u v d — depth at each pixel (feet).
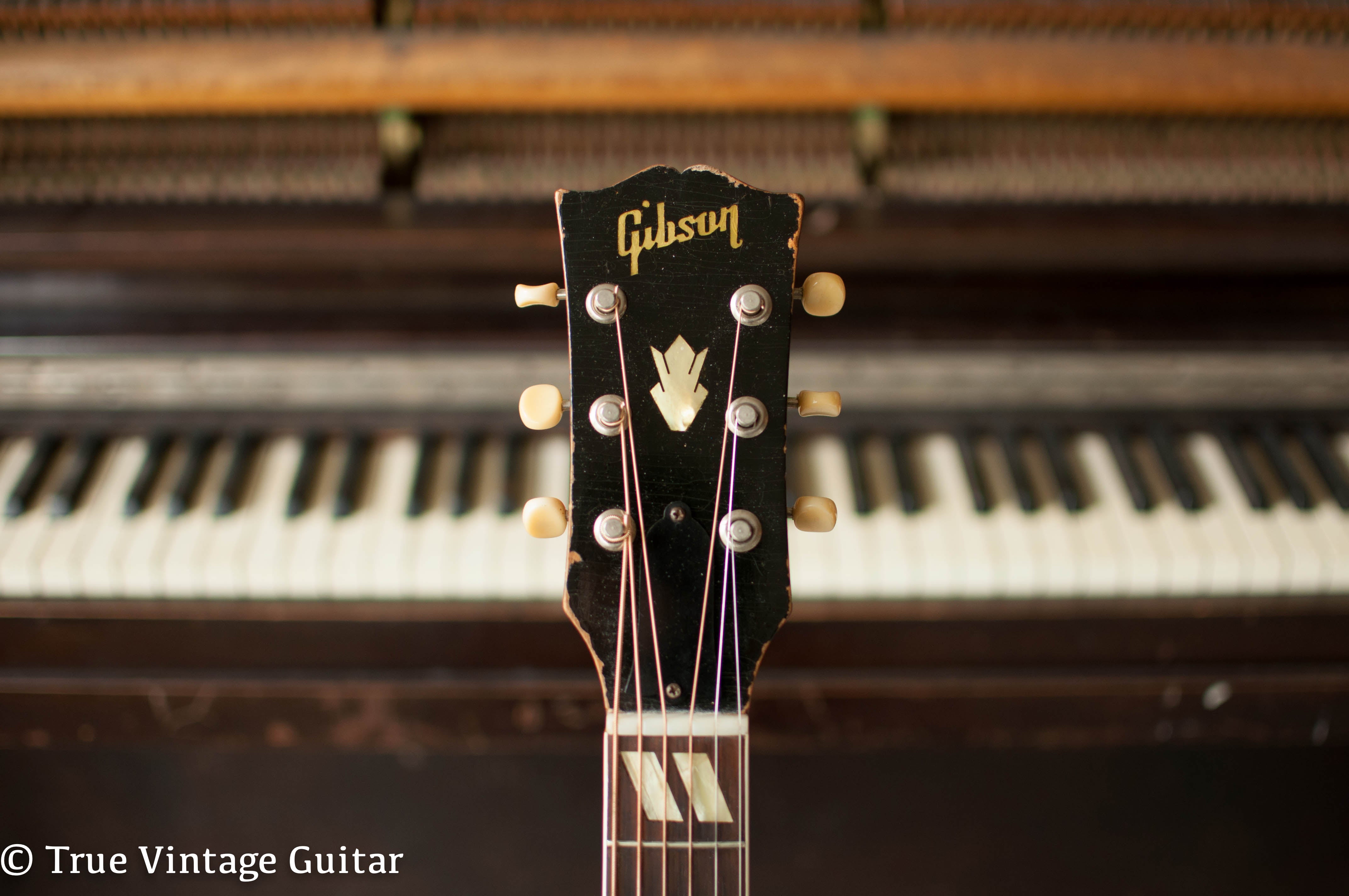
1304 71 2.84
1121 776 3.63
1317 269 2.98
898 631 2.89
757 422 2.19
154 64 2.80
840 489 2.94
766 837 3.71
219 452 2.95
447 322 2.97
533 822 3.69
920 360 2.97
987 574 2.84
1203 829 3.69
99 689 2.87
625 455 2.23
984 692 2.91
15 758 3.47
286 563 2.82
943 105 2.90
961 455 2.96
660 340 2.22
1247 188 3.01
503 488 2.90
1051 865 3.73
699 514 2.25
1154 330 2.97
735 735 2.27
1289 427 3.01
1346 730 2.92
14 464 2.93
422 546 2.84
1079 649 2.90
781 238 2.20
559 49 2.82
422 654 2.89
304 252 2.92
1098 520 2.90
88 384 2.94
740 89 2.84
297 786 3.60
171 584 2.82
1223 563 2.84
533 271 2.98
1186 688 2.90
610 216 2.19
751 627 2.27
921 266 2.99
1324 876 3.70
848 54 2.83
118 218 2.93
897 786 3.66
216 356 2.93
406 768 3.60
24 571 2.80
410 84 2.82
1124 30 2.85
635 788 2.28
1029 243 2.95
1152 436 2.99
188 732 2.92
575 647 2.89
